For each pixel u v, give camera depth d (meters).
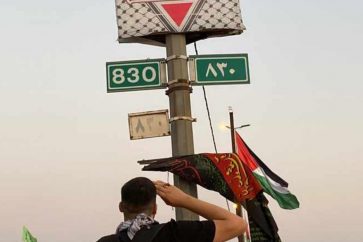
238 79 6.73
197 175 6.22
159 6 6.86
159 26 6.76
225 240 2.85
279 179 10.71
